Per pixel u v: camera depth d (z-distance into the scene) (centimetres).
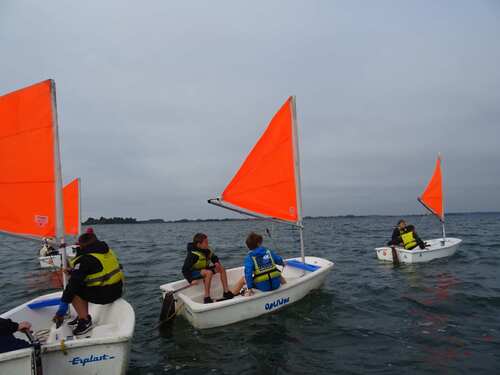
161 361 381
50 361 281
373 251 1315
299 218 618
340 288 686
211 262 556
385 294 632
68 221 1219
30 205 375
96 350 291
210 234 3116
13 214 368
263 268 501
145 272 942
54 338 342
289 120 610
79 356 288
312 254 1291
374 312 529
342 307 552
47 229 380
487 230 2578
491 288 650
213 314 458
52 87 381
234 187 596
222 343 421
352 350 396
